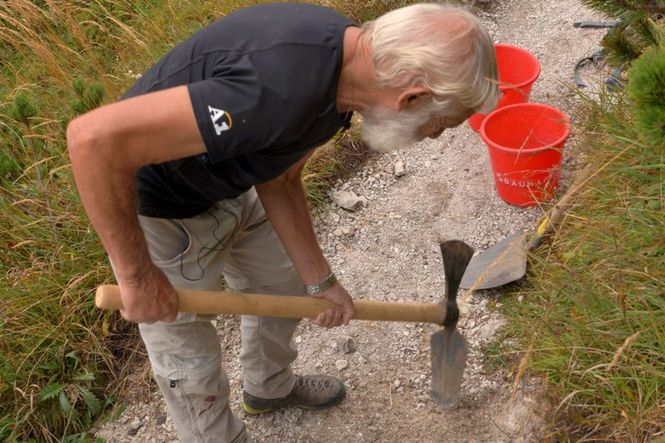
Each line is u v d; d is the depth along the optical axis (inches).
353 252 143.3
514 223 139.1
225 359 129.3
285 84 65.9
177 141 65.9
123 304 74.7
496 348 118.0
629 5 104.8
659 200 111.0
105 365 128.3
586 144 135.5
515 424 108.3
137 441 120.1
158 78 75.0
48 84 183.8
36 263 134.0
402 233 144.1
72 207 143.8
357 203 149.8
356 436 114.3
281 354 108.1
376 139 74.0
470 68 67.2
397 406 116.4
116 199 66.9
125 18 209.0
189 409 95.1
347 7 187.0
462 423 111.3
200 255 89.0
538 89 167.5
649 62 58.9
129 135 64.3
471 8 195.0
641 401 96.3
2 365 122.8
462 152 156.9
